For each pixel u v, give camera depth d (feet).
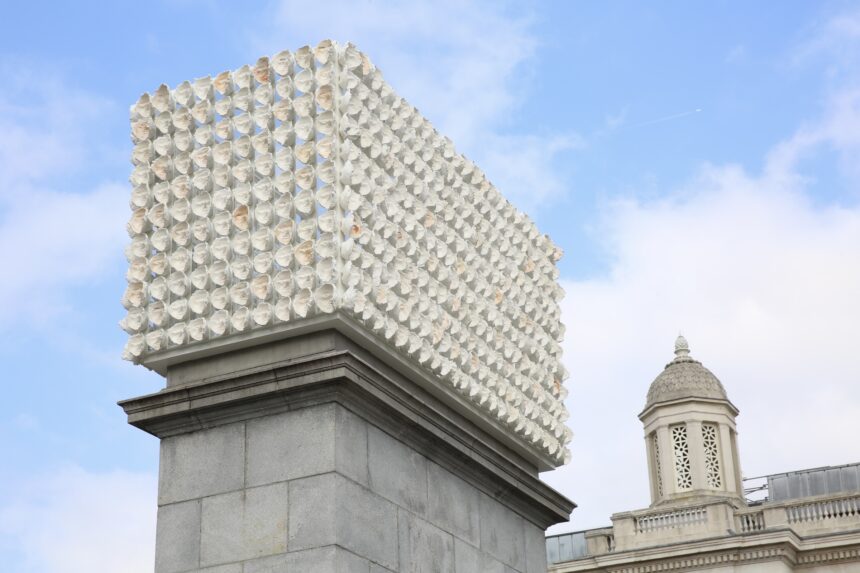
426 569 44.16
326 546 40.04
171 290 44.21
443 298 47.62
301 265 42.37
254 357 43.21
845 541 141.08
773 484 162.50
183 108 45.60
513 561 50.08
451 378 47.16
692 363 166.61
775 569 141.08
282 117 43.88
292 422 41.86
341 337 42.65
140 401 43.39
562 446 55.06
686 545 145.18
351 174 43.14
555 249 58.08
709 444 160.66
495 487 49.60
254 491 41.68
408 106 48.19
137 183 45.70
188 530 42.24
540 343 55.47
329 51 44.01
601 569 149.38
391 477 43.42
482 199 52.80
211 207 44.47
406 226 46.37
